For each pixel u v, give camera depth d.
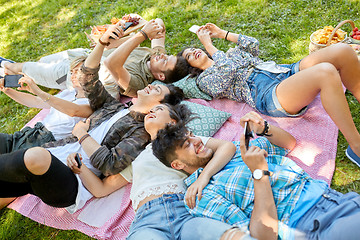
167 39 4.16
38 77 3.56
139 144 2.53
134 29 3.88
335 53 2.46
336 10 3.78
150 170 2.21
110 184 2.58
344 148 2.60
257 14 4.05
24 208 2.71
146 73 3.45
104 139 2.70
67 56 3.61
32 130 2.89
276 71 2.81
